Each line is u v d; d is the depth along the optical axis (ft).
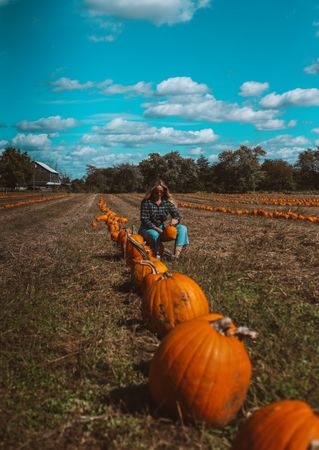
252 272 24.72
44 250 35.91
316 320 16.29
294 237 40.70
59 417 10.67
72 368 13.24
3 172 272.51
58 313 17.95
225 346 9.98
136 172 363.97
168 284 15.28
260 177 326.24
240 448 7.53
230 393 9.83
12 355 13.97
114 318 17.51
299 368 12.35
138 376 12.71
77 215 82.12
